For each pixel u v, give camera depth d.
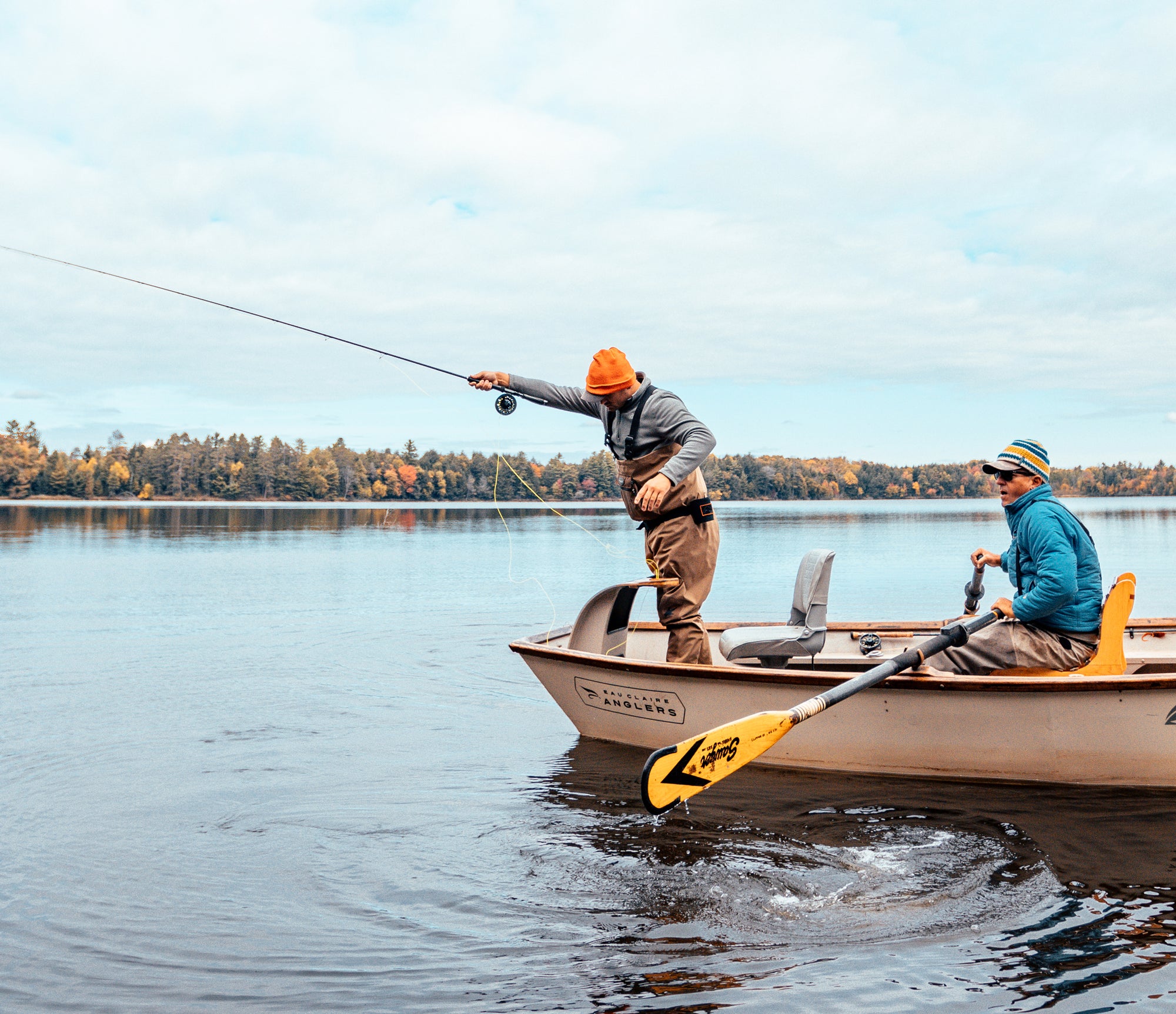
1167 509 65.88
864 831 3.51
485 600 11.83
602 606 5.35
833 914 2.76
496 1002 2.28
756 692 4.36
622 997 2.30
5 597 11.75
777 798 3.98
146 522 40.75
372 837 3.46
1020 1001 2.25
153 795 4.00
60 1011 2.25
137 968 2.47
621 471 4.85
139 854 3.29
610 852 3.29
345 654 7.76
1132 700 3.92
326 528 36.44
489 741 5.01
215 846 3.38
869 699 4.24
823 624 5.04
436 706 5.84
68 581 13.92
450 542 26.61
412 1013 2.24
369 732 5.16
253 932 2.68
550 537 30.03
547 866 3.16
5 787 4.10
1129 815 3.69
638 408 4.68
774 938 2.61
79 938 2.64
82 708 5.72
